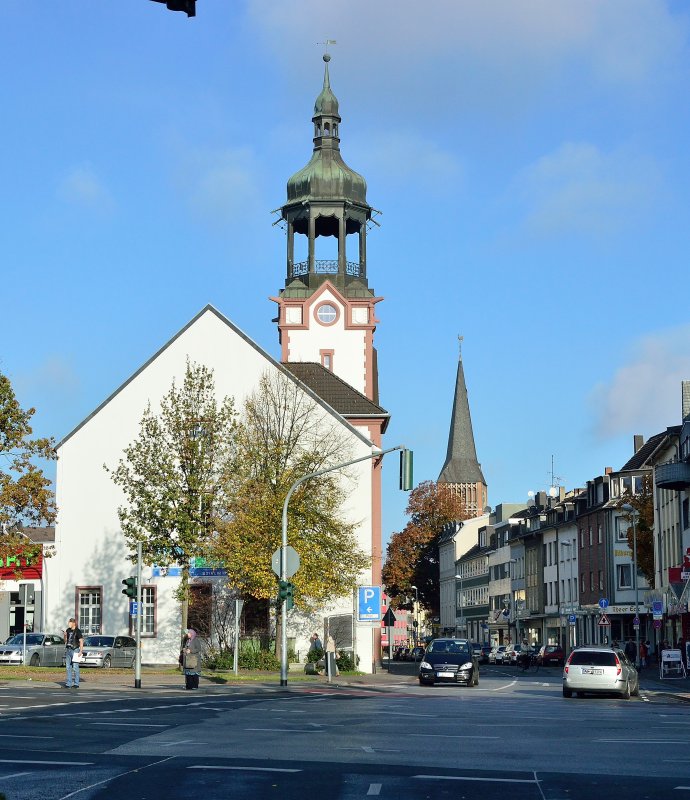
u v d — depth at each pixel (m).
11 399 46.19
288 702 29.78
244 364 56.09
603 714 27.08
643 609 90.06
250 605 53.78
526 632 119.56
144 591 54.69
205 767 14.85
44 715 23.62
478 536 143.50
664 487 64.19
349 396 61.00
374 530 58.47
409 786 13.30
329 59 78.25
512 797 12.51
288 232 75.88
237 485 47.88
